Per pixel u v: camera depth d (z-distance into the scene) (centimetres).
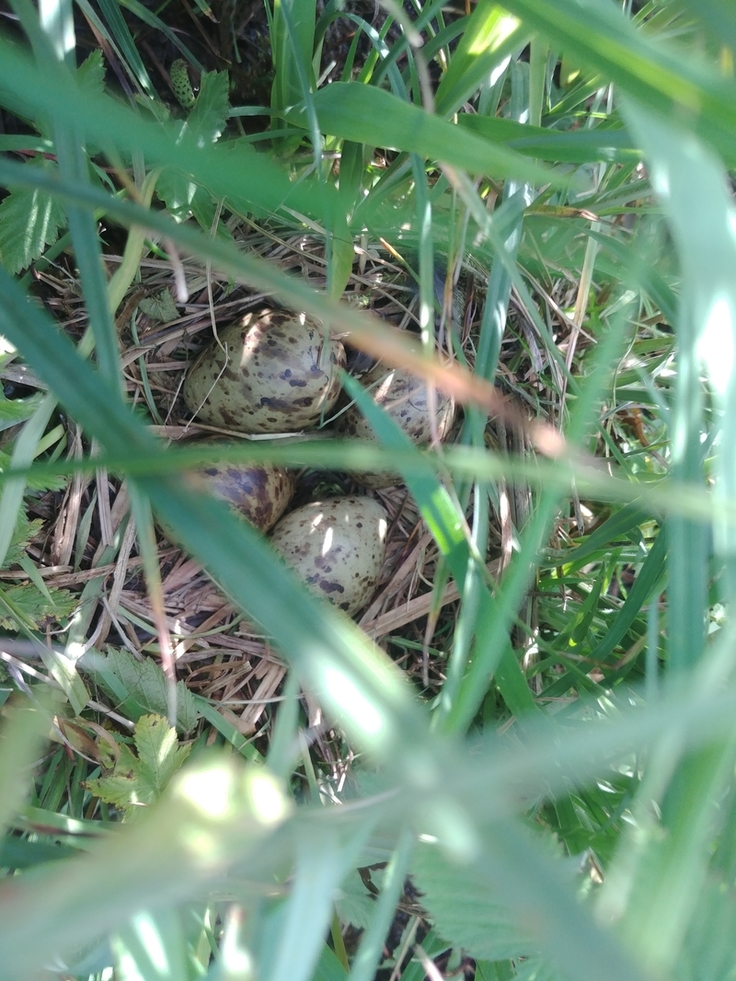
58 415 21
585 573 23
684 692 10
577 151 17
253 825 6
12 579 20
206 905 17
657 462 24
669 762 10
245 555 8
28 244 18
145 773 18
